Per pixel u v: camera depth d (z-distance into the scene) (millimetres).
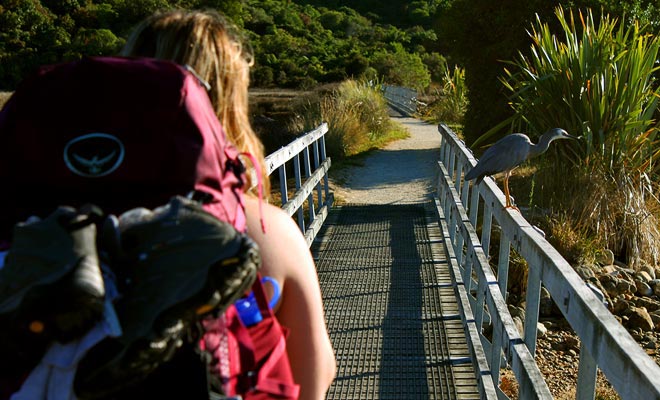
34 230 1351
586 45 9625
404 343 5641
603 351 2387
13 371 1363
